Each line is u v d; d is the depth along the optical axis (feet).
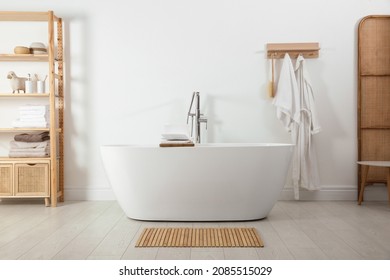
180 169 10.97
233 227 10.62
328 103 14.57
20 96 14.30
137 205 11.27
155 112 14.58
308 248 8.73
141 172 11.03
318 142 14.58
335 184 14.58
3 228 10.53
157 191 11.09
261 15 14.52
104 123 14.64
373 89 14.44
